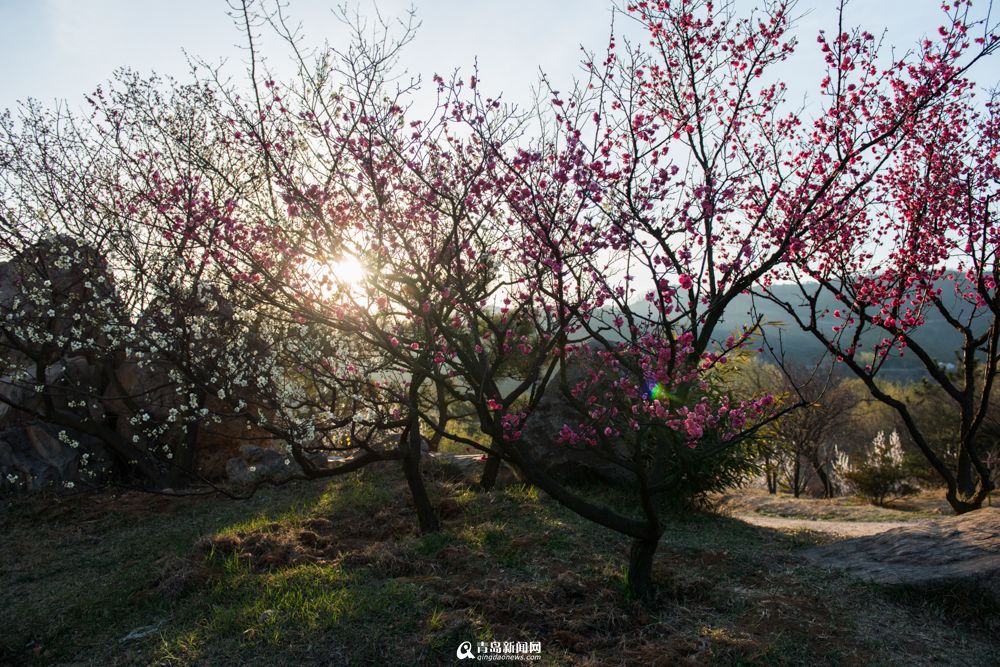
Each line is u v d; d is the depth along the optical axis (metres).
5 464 10.71
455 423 15.59
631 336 4.79
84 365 11.54
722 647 4.89
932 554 6.37
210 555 7.01
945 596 5.70
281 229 5.28
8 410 11.00
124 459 11.70
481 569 6.19
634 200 4.94
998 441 19.02
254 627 5.12
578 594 5.65
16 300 10.42
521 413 5.40
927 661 4.89
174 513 9.85
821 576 6.35
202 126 9.06
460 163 5.25
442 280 5.32
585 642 4.92
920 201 10.07
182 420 10.87
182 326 7.80
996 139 9.92
